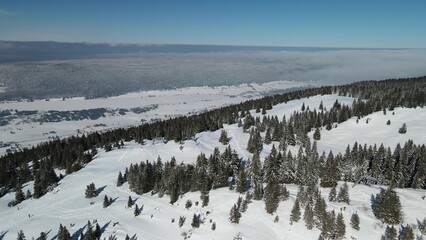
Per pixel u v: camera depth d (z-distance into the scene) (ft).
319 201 301.84
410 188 376.07
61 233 312.29
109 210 374.84
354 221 284.41
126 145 645.92
